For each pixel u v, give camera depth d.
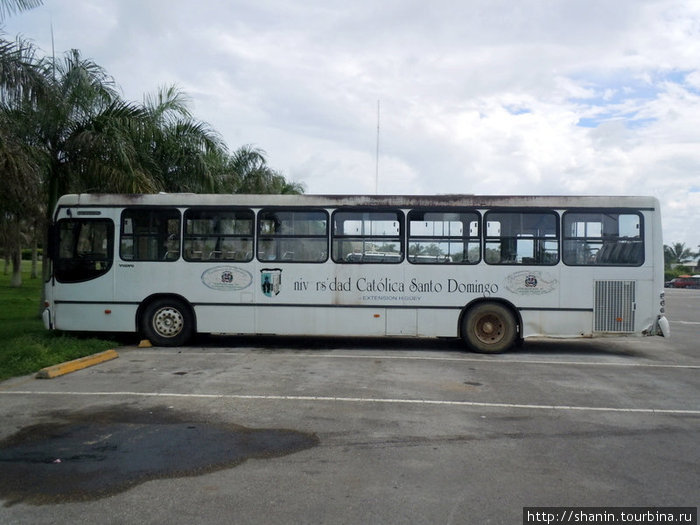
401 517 4.25
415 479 4.97
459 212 11.86
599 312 11.65
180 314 12.12
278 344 12.77
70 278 12.21
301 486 4.79
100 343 11.51
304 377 9.07
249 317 12.02
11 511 4.30
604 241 11.72
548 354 11.87
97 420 6.62
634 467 5.32
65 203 12.27
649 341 14.45
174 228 12.15
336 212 11.98
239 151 22.78
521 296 11.70
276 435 6.11
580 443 6.00
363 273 11.89
